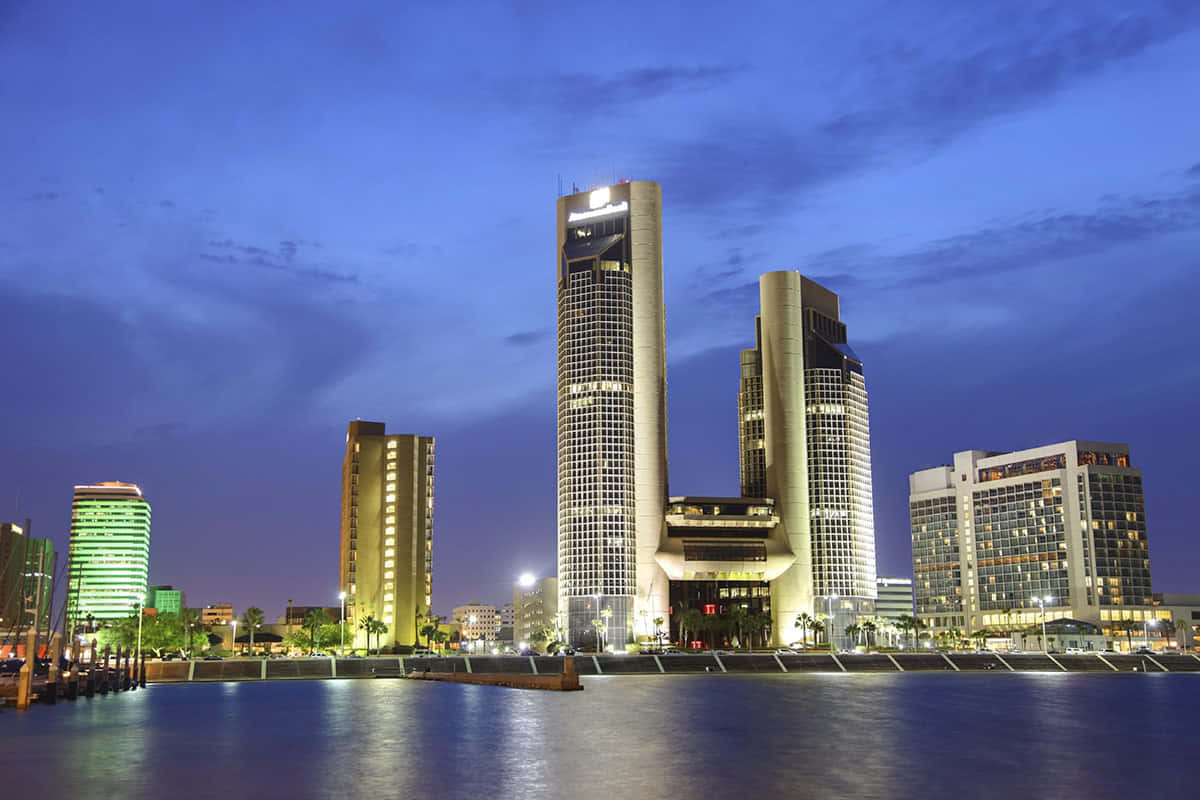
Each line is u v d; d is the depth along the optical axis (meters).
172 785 64.62
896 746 83.75
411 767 72.25
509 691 167.62
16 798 60.12
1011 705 131.38
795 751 80.25
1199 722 106.69
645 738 89.88
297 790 62.62
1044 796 59.69
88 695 150.75
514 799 59.06
